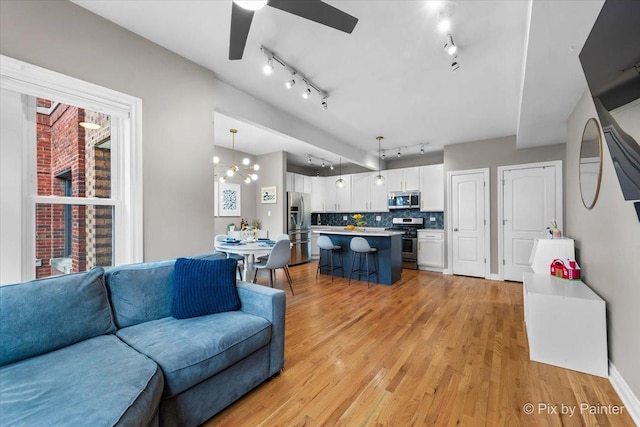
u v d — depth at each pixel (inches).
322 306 136.6
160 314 73.9
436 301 143.9
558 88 97.4
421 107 139.6
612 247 76.8
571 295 82.7
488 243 193.5
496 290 164.6
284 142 210.8
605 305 78.1
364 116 152.9
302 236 261.3
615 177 75.7
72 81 73.0
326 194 292.7
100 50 78.1
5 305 51.8
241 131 182.9
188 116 98.7
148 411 42.4
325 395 68.6
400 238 196.1
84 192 81.4
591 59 57.8
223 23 81.3
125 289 70.2
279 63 100.3
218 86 112.8
